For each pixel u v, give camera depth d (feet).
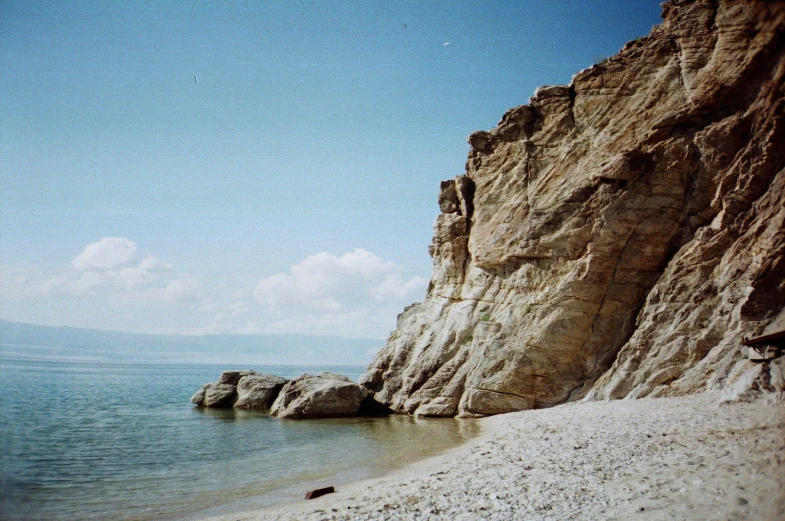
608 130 105.29
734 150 93.91
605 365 96.89
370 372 127.13
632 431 65.92
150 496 55.88
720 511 34.65
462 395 106.83
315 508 46.39
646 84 103.71
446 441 79.87
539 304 103.65
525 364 99.96
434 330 120.57
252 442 87.76
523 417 89.66
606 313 98.58
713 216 94.89
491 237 114.01
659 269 98.27
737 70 93.35
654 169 98.58
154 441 89.25
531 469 53.62
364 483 56.39
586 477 47.91
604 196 100.73
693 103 96.48
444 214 129.29
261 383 136.77
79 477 64.80
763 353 75.51
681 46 100.78
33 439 89.04
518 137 117.70
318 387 119.24
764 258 84.64
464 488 48.73
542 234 106.11
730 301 86.84
